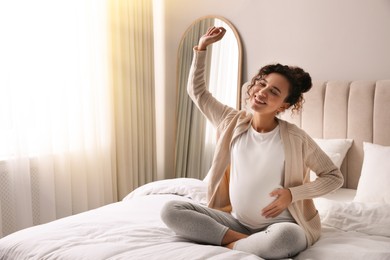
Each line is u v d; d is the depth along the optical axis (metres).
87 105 2.95
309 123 2.74
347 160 2.60
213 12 3.31
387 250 1.41
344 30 2.72
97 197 3.00
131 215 1.89
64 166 2.77
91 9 2.95
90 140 2.97
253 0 3.08
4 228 2.51
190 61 3.44
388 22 2.56
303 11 2.87
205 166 3.36
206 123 3.35
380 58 2.61
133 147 3.30
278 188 1.53
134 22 3.26
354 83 2.59
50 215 2.70
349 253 1.38
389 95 2.43
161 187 2.42
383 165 2.16
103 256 1.35
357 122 2.55
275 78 1.57
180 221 1.49
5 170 2.49
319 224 1.67
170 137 3.69
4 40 2.42
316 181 1.59
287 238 1.34
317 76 2.85
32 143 2.64
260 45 3.07
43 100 2.64
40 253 1.43
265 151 1.57
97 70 3.03
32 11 2.55
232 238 1.48
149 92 3.42
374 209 1.76
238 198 1.58
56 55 2.71
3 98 2.44
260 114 1.60
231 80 3.16
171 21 3.57
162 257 1.32
